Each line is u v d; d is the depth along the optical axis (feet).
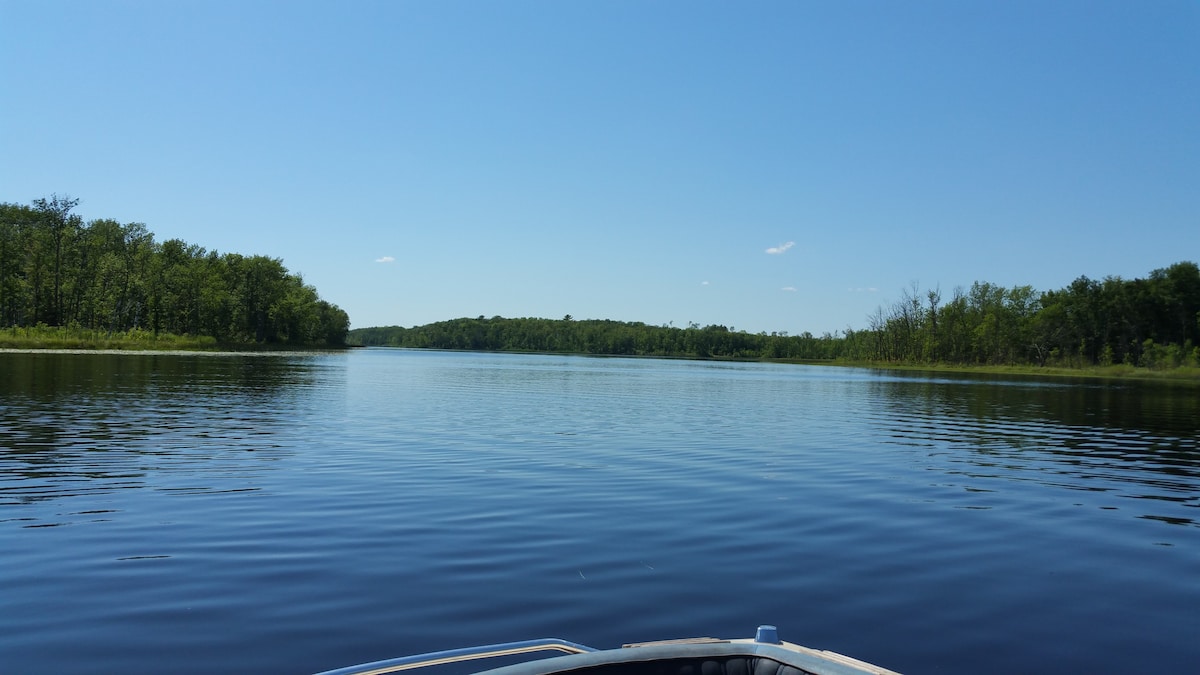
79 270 340.59
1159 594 30.14
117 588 27.43
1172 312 426.51
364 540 34.78
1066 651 23.97
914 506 46.42
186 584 27.99
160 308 373.40
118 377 140.77
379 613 25.35
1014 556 35.50
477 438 73.82
